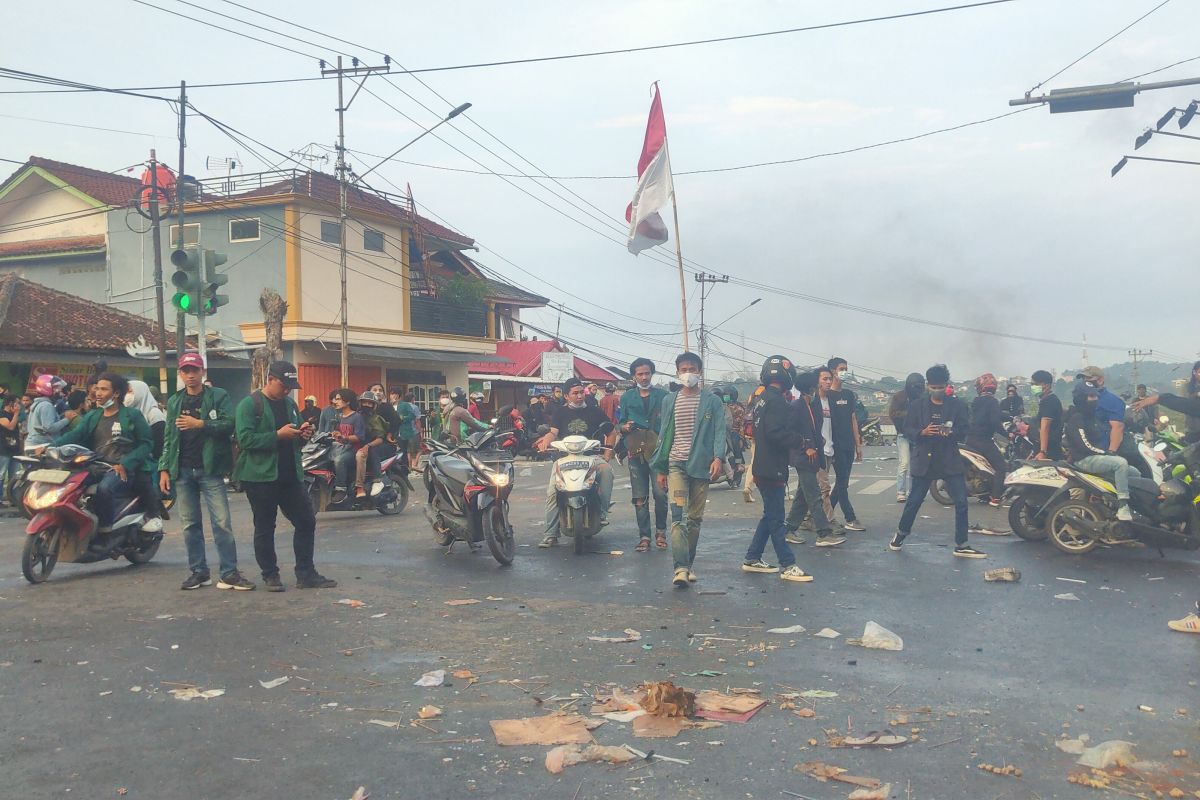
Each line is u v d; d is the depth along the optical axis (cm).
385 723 457
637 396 1010
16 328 2289
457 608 713
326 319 3186
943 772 396
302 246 3098
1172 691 503
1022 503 1020
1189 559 912
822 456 1020
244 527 1204
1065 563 892
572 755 410
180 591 785
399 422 1358
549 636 624
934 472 940
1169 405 1053
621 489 1727
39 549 836
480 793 378
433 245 3831
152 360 2502
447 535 989
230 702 491
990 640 610
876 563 898
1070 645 597
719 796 374
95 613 702
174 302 1558
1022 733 441
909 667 549
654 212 1711
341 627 651
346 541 1090
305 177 3203
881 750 420
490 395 4206
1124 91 1473
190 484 796
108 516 875
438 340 3634
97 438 903
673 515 814
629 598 750
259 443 760
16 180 3475
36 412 1352
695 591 775
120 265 3359
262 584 814
